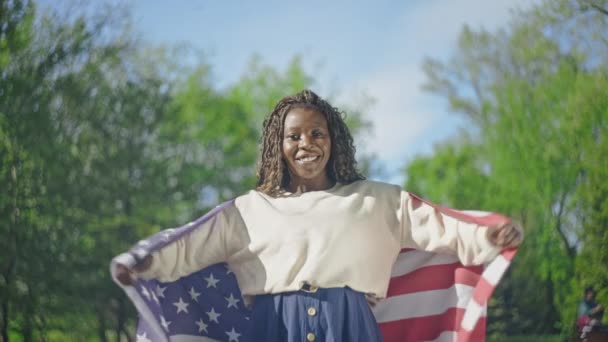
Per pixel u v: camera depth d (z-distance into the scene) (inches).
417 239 129.3
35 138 697.0
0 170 690.2
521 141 791.7
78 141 776.3
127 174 837.2
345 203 128.0
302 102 134.4
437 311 133.1
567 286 742.5
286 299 122.7
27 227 697.6
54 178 717.3
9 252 687.7
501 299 887.1
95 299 751.7
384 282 126.5
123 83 838.5
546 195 759.7
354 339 120.6
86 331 770.8
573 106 729.0
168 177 960.9
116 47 772.0
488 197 876.6
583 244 659.4
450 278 132.7
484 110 858.8
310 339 119.9
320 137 131.7
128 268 118.2
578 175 725.9
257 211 130.6
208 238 130.3
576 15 732.7
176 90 1088.2
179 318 132.3
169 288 131.9
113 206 800.9
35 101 701.9
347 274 122.5
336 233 124.5
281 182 133.6
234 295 134.6
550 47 766.5
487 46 837.8
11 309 697.0
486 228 122.3
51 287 713.6
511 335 870.4
